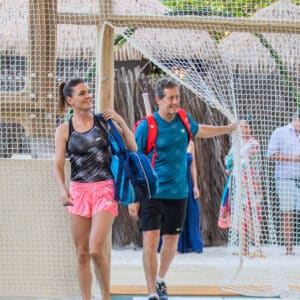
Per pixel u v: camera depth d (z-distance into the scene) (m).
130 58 25.77
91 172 14.79
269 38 17.58
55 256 16.91
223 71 17.44
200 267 21.66
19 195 16.86
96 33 16.83
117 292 17.58
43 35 16.83
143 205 16.02
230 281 17.95
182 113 16.31
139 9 16.77
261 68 18.47
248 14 17.48
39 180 16.84
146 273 15.92
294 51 17.73
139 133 15.96
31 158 16.92
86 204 14.84
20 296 16.95
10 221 16.86
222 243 26.44
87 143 14.75
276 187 18.77
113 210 14.80
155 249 15.96
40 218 16.88
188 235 23.16
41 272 16.92
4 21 17.47
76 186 14.91
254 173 18.12
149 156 16.02
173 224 16.31
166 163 16.02
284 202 18.72
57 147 14.95
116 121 15.16
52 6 16.73
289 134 18.66
